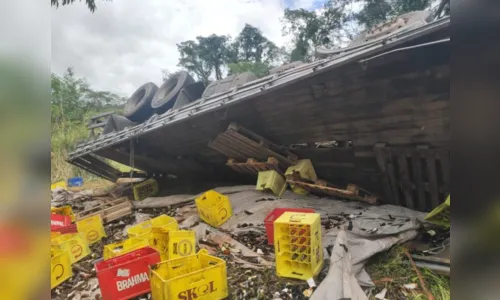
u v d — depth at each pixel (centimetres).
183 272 256
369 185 422
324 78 346
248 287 259
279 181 491
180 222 451
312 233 256
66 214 504
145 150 688
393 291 239
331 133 405
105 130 780
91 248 395
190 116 473
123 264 259
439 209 306
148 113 763
